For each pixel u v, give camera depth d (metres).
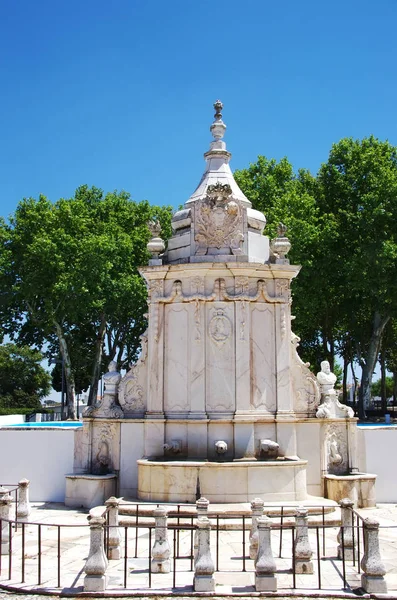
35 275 38.84
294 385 17.98
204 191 18.88
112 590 10.10
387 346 49.81
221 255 17.61
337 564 11.58
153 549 11.27
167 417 17.14
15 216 40.75
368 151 37.59
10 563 10.84
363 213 36.03
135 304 41.50
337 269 37.28
